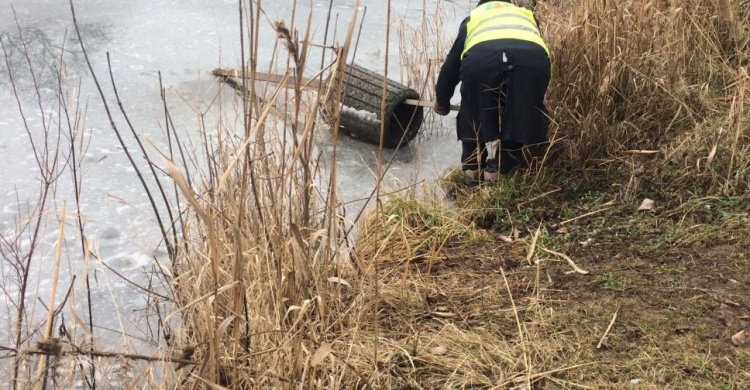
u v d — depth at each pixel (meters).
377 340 3.07
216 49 6.29
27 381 2.45
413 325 3.38
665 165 4.55
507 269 3.82
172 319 3.30
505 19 4.43
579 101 4.75
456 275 3.78
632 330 3.25
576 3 5.21
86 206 4.29
